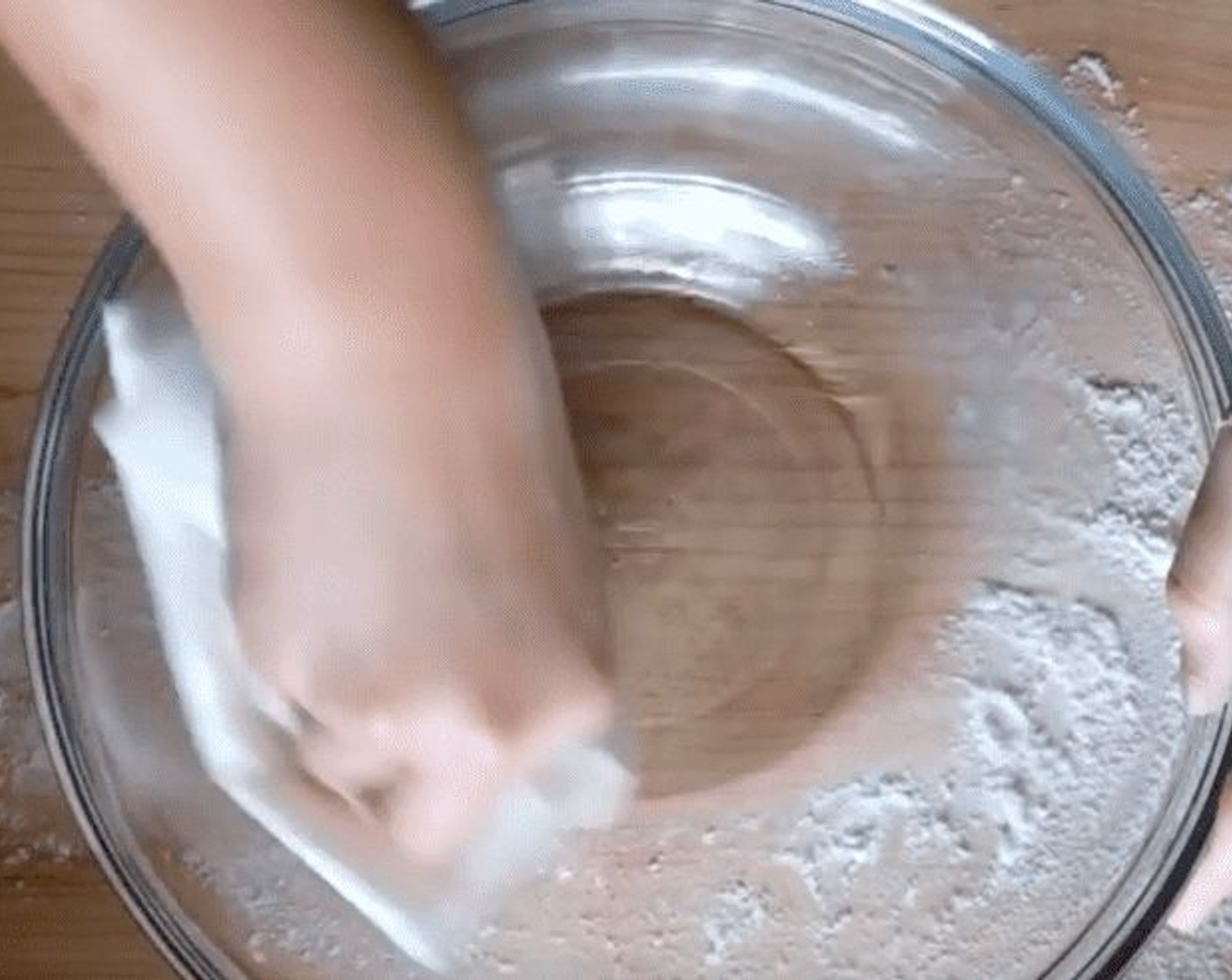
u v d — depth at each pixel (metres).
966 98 0.73
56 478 0.69
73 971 0.70
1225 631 0.62
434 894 0.67
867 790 0.71
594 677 0.59
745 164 0.75
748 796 0.71
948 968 0.69
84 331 0.69
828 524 0.73
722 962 0.70
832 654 0.72
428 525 0.58
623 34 0.73
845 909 0.70
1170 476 0.72
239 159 0.56
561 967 0.69
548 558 0.59
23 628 0.70
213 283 0.57
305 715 0.60
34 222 0.75
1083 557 0.72
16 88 0.75
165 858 0.68
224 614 0.67
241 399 0.58
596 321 0.75
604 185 0.75
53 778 0.72
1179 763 0.66
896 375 0.75
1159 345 0.72
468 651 0.58
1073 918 0.68
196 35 0.55
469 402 0.58
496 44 0.72
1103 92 0.77
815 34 0.73
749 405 0.74
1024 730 0.71
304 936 0.68
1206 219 0.76
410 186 0.57
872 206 0.75
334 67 0.56
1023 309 0.74
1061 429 0.73
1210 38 0.77
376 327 0.57
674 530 0.73
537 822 0.66
